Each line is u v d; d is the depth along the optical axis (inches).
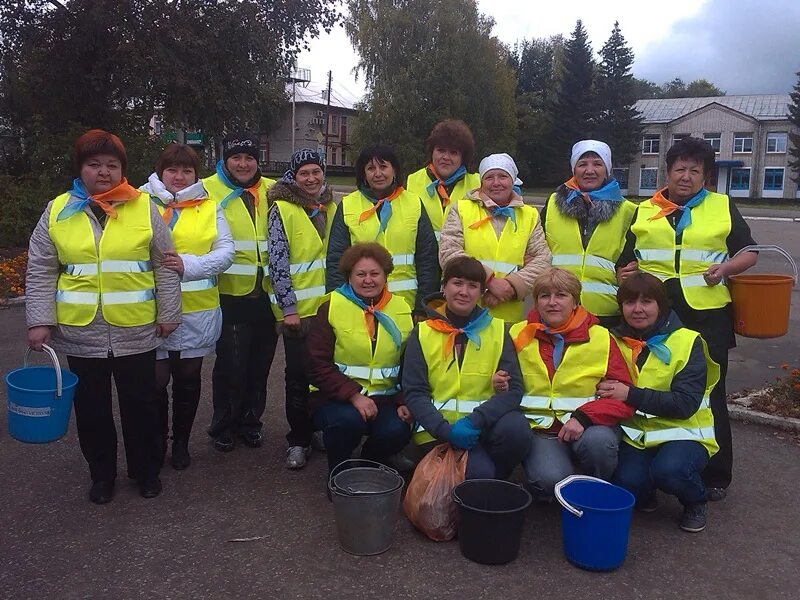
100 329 146.6
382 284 160.7
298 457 177.5
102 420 153.6
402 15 1768.0
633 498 132.5
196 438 199.5
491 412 146.9
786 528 151.0
